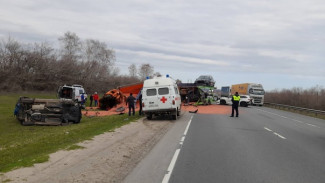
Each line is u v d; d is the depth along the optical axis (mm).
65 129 16797
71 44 94938
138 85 31188
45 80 57531
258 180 6844
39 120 18875
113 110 29594
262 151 10336
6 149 10797
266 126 18547
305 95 58094
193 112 28156
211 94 40719
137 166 8102
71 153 9438
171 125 18188
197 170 7680
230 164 8359
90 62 72750
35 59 57250
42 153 9461
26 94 47688
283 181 6793
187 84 38250
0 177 6695
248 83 49719
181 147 10938
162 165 8219
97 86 69188
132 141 12133
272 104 50094
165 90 20906
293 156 9617
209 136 13711
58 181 6555
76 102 20516
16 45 57219
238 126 18016
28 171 7238
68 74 62406
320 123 23500
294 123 21875
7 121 20578
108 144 11242
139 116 23797
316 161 8945
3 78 51188
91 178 6887
